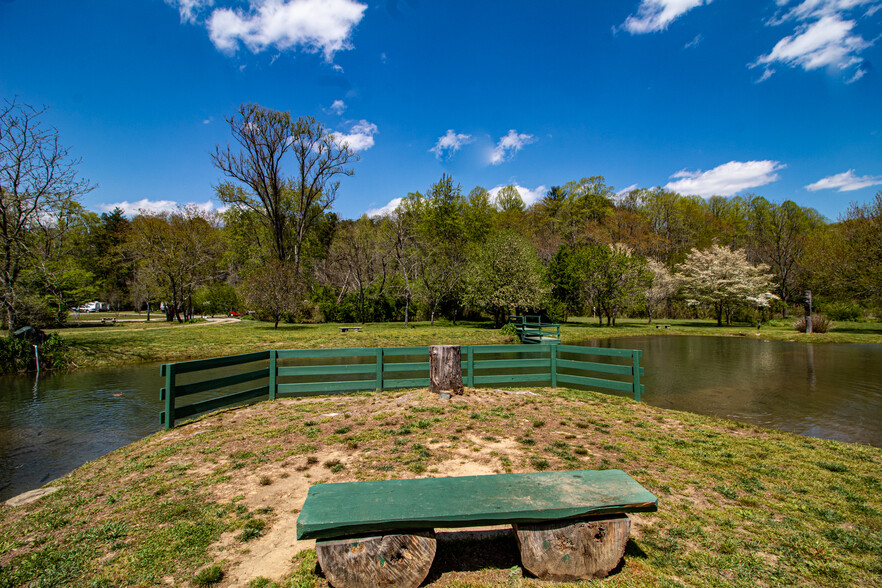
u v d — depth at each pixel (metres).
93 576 2.89
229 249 36.88
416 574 2.61
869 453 5.45
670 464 4.86
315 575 2.83
